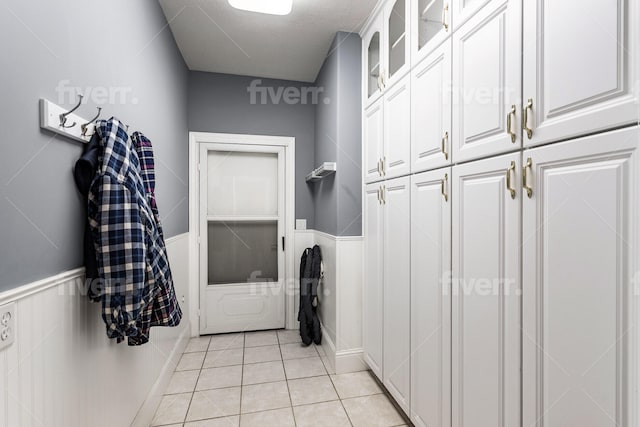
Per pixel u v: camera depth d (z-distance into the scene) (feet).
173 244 7.29
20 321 2.40
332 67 7.75
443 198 4.25
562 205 2.62
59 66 2.89
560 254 2.64
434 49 4.44
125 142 3.63
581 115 2.45
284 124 10.00
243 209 9.94
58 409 2.89
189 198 9.27
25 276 2.46
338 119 7.34
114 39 4.13
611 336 2.27
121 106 4.38
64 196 3.00
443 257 4.27
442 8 4.33
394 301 5.78
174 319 4.42
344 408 5.99
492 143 3.34
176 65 7.73
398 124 5.61
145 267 3.49
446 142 4.18
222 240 9.81
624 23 2.17
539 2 2.78
